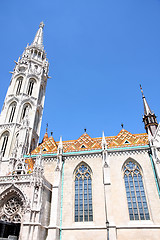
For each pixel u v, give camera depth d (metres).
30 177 36.12
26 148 49.25
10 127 51.25
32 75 63.09
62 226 36.34
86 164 42.97
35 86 62.25
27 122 51.81
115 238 32.47
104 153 42.47
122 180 39.41
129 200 37.62
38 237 30.84
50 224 34.72
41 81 64.81
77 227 35.66
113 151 42.78
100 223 35.50
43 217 34.16
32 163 43.00
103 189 38.88
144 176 38.91
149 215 35.56
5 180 37.03
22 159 43.97
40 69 67.94
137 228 34.00
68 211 37.94
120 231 34.12
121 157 42.00
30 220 31.69
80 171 42.56
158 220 34.25
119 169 40.62
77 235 34.94
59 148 45.34
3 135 51.09
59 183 39.84
